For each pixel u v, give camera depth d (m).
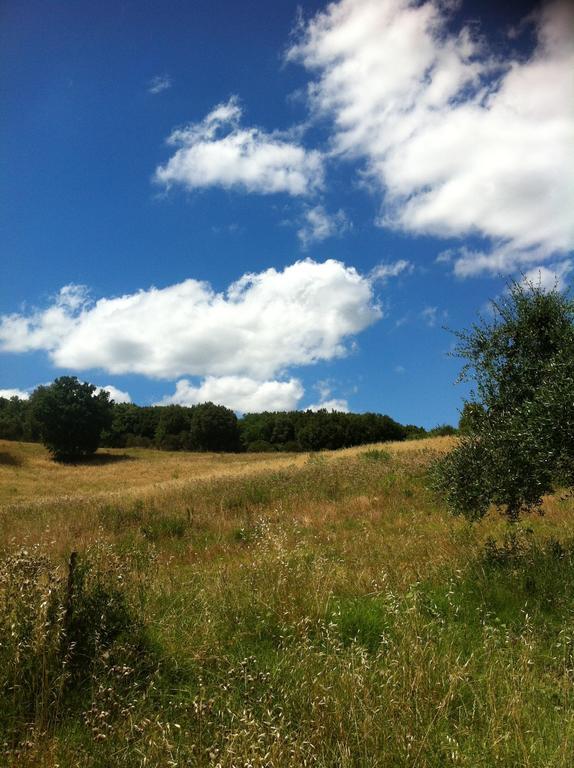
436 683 4.11
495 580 6.61
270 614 5.52
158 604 6.14
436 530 10.94
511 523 8.78
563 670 4.45
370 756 3.41
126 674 4.23
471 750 3.48
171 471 60.06
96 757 3.47
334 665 4.46
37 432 89.81
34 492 44.41
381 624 5.49
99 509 17.00
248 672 4.43
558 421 6.76
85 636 4.76
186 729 3.69
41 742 3.59
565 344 7.32
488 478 7.86
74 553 5.11
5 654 4.13
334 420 82.38
